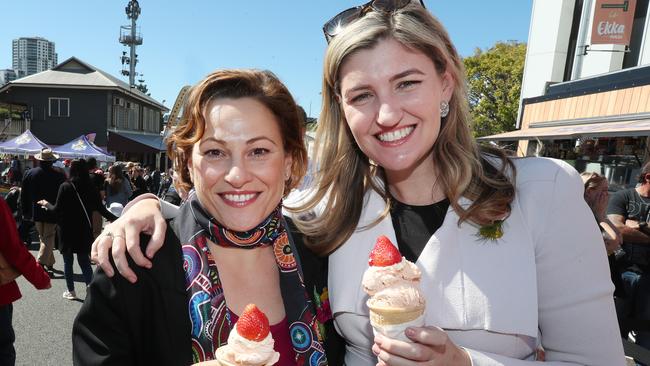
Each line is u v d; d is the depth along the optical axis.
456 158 1.50
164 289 1.31
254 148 1.38
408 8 1.42
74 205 5.53
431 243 1.46
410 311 1.23
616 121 7.60
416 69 1.38
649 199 4.11
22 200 6.58
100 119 26.89
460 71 1.53
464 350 1.25
